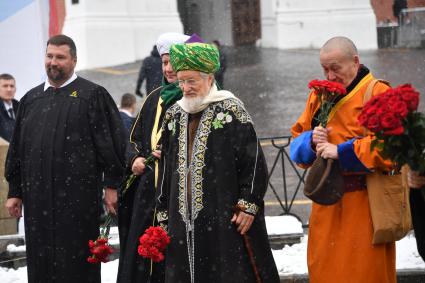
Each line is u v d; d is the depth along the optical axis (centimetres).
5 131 1936
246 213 1074
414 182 944
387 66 4028
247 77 3925
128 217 1244
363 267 1092
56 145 1261
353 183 1100
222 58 3434
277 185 2116
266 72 4025
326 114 1088
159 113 1217
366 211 1095
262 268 1091
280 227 1488
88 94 1277
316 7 4772
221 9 5066
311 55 4450
